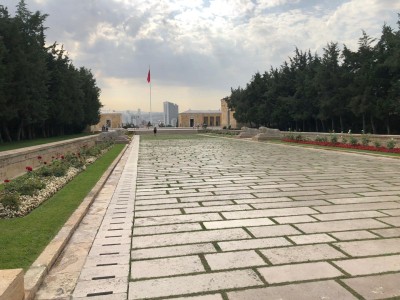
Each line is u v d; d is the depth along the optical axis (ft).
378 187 29.81
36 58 94.07
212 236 17.56
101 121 284.20
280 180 33.94
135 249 15.98
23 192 23.75
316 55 139.54
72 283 12.67
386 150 60.64
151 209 23.18
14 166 35.22
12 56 83.30
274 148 78.48
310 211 21.98
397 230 18.03
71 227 18.21
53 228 18.03
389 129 105.81
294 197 26.13
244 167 44.45
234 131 162.40
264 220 20.13
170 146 88.53
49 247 15.25
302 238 17.01
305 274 13.15
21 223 18.93
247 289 12.09
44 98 106.93
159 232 18.34
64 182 30.99
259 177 35.99
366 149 65.46
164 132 192.13
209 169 42.88
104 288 12.31
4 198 20.65
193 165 47.42
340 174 37.55
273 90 151.94
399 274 13.04
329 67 117.70
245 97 175.11
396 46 89.71
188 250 15.75
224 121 257.75
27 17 97.04
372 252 15.15
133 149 78.54
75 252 15.62
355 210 22.12
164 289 12.21
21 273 10.46
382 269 13.48
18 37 84.64
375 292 11.73
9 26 82.69
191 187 30.83
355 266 13.76
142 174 39.27
